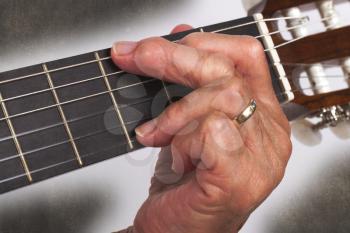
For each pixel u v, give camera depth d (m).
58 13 0.74
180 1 0.77
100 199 0.73
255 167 0.61
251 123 0.61
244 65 0.64
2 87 0.61
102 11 0.75
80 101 0.62
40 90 0.61
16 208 0.73
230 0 0.78
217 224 0.62
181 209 0.62
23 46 0.73
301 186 0.78
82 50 0.74
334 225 0.77
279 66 0.68
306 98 0.69
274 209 0.77
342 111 0.70
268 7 0.69
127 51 0.62
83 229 0.73
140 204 0.73
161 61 0.61
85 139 0.62
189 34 0.63
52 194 0.73
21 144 0.61
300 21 0.69
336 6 0.71
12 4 0.74
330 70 0.70
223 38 0.63
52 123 0.61
